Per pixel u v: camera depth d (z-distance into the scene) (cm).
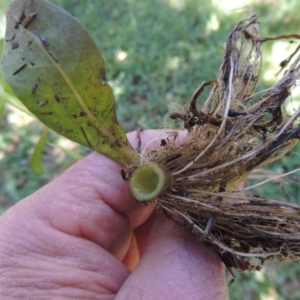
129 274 10
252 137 10
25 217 10
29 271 9
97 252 10
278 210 9
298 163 24
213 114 9
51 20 9
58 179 11
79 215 10
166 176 9
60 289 9
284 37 10
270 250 9
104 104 10
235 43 10
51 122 9
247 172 10
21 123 30
